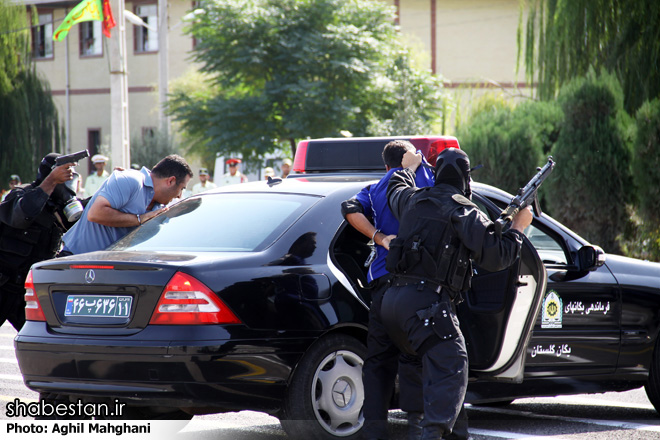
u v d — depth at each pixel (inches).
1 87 3280.0
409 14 4121.6
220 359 468.8
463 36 4060.0
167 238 544.7
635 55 2033.7
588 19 2146.9
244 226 533.3
